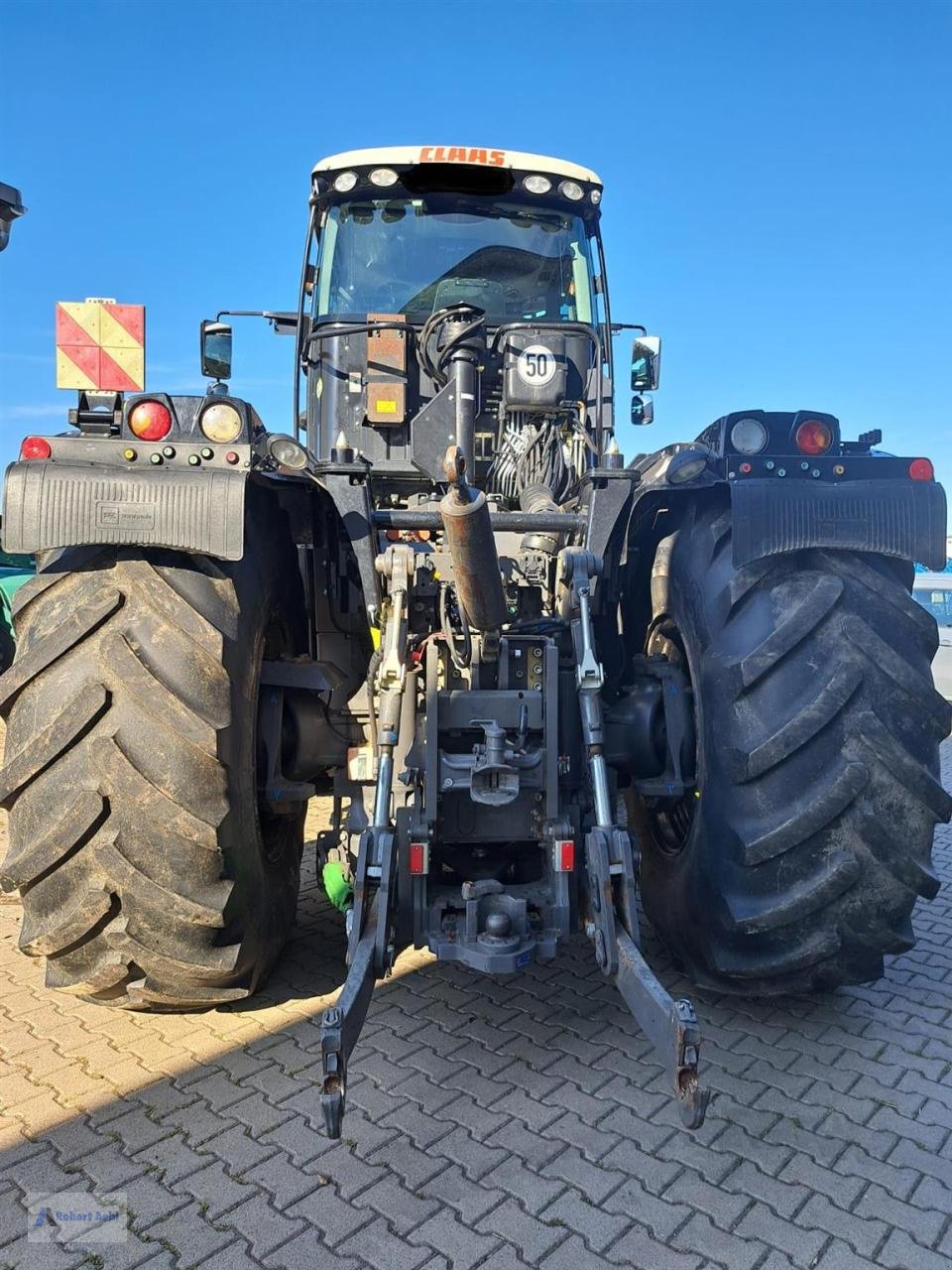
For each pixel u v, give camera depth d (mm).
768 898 2623
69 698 2430
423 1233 2002
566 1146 2307
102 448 2486
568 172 4156
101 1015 2979
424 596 2998
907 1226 2041
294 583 3357
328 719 3189
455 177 4113
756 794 2625
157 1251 1949
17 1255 1936
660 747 3125
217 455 2502
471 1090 2555
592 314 4379
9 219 3637
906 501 2615
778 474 2652
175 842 2449
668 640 3346
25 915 2596
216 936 2604
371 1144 2305
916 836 2564
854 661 2547
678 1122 2410
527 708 2781
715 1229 2023
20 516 2385
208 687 2475
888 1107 2498
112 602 2479
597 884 2490
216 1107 2459
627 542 3438
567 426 3865
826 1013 3037
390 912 2518
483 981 3256
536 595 3244
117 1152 2271
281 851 3248
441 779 2699
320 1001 3074
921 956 3521
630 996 2316
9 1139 2318
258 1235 1995
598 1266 1915
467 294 4219
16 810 2486
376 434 3943
